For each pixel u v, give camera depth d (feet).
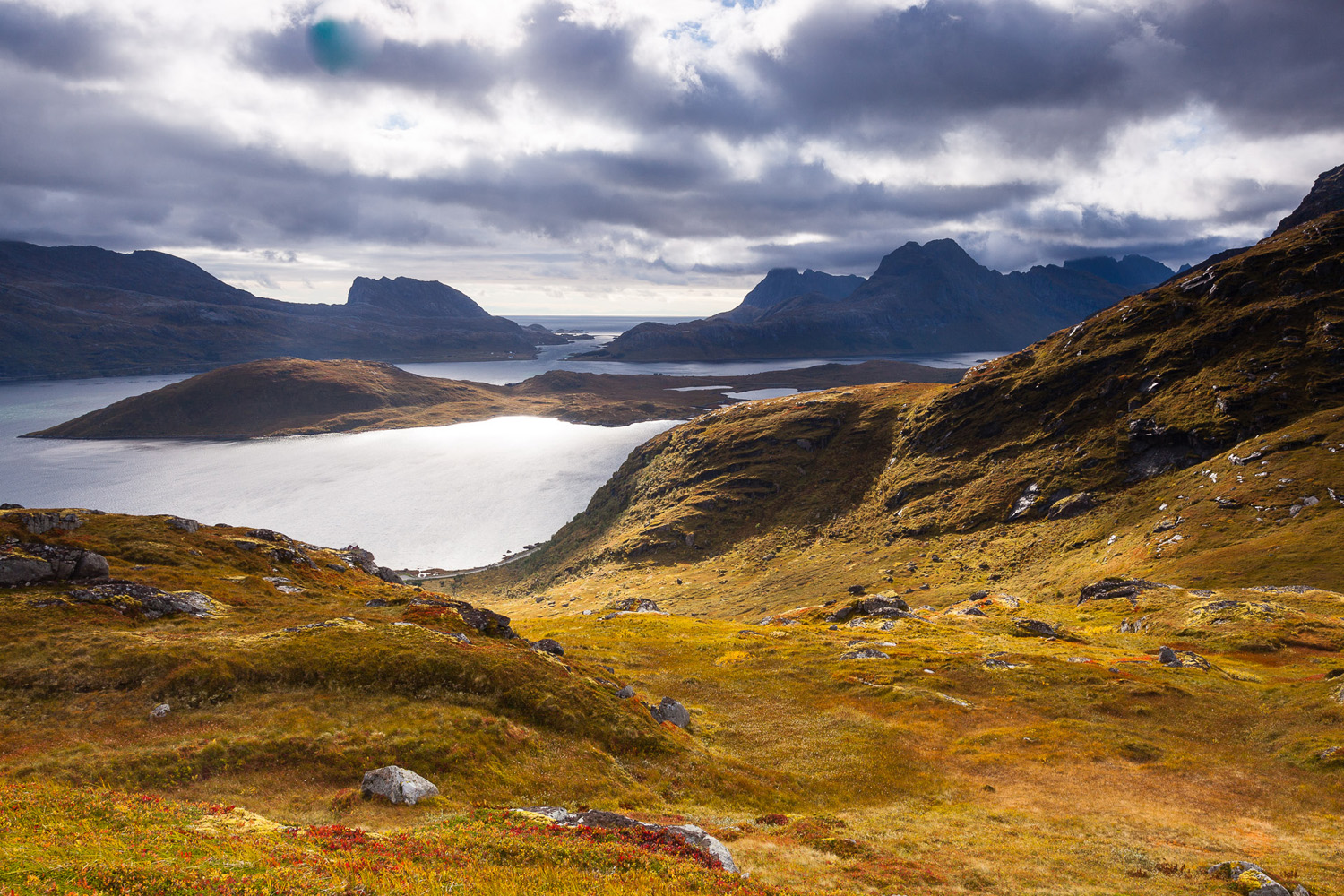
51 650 173.58
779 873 102.47
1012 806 152.76
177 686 163.63
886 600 422.82
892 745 197.26
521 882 72.59
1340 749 170.19
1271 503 558.15
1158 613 373.61
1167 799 154.51
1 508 281.54
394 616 239.71
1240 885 101.60
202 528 333.42
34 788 96.07
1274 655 288.92
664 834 99.35
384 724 157.28
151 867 63.62
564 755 160.25
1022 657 277.44
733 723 219.82
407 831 96.48
